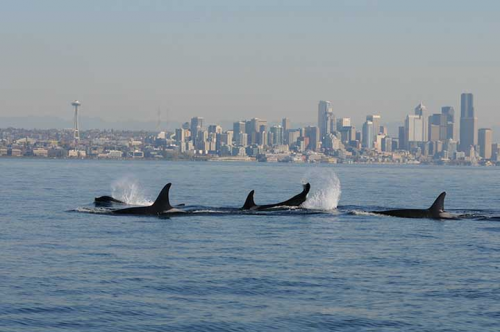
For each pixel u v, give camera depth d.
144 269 41.84
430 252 49.66
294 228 63.28
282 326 30.44
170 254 47.50
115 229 60.84
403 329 30.14
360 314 32.28
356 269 42.62
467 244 53.91
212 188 144.62
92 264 43.22
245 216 73.06
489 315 32.22
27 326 29.94
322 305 33.81
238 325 30.52
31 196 105.62
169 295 35.47
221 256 46.94
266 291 36.53
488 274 41.38
